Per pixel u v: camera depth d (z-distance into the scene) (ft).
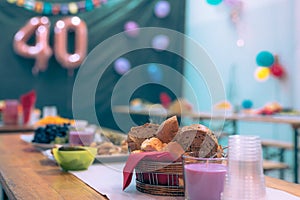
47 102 18.44
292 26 15.16
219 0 17.89
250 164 2.68
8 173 4.04
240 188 2.66
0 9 17.58
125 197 3.16
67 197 3.12
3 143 6.44
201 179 2.83
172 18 21.80
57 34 17.87
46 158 5.00
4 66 17.70
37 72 18.22
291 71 15.16
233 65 18.57
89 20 19.27
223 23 19.39
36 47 17.65
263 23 16.74
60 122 8.73
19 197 3.10
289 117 12.54
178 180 3.20
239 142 2.71
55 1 18.40
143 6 20.74
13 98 17.87
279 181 3.80
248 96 17.54
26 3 17.85
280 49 15.75
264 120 12.20
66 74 18.67
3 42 17.65
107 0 19.65
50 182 3.66
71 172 4.14
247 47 17.69
